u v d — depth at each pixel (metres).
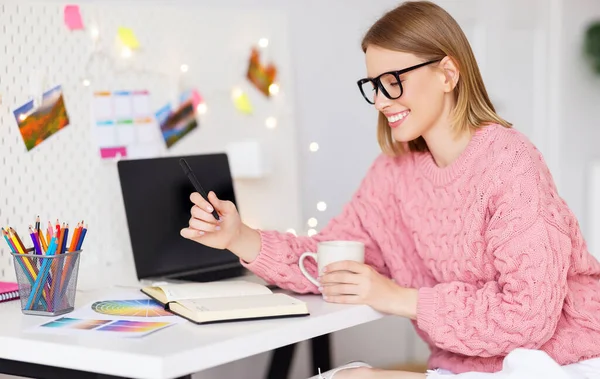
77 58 1.72
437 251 1.50
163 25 1.90
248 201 2.10
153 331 1.13
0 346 1.10
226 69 2.04
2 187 1.58
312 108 2.36
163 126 1.90
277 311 1.24
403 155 1.60
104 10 1.77
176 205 1.75
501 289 1.36
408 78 1.43
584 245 1.43
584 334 1.37
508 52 3.19
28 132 1.62
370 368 1.38
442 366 1.50
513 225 1.32
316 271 1.53
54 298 1.25
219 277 1.65
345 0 2.45
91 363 1.03
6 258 1.58
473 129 1.47
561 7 3.33
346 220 1.65
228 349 1.08
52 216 1.68
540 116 3.36
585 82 3.46
